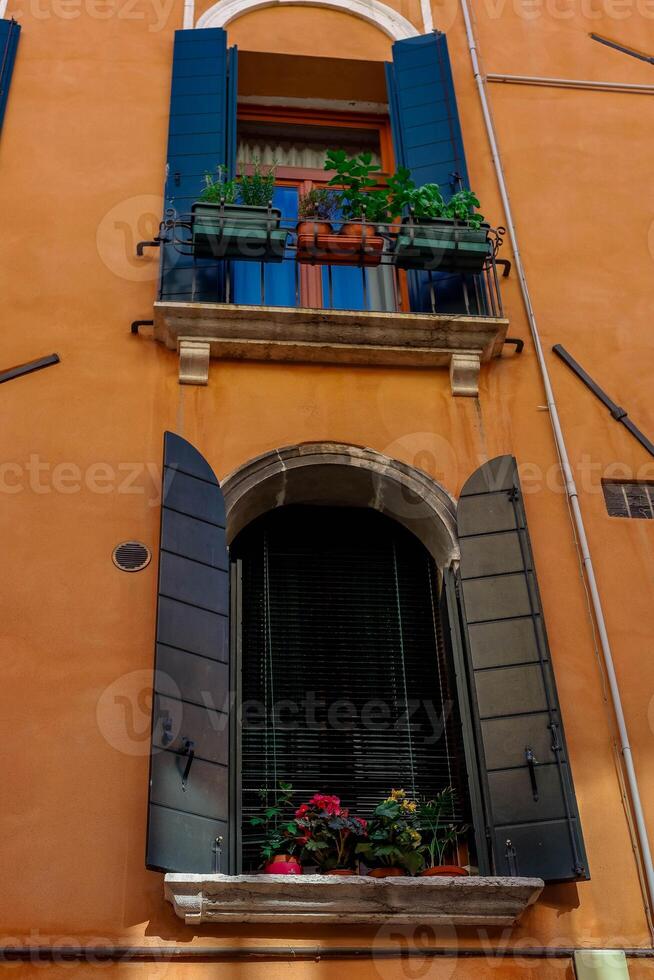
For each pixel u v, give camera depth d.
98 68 11.41
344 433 9.34
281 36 11.98
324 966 7.23
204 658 7.95
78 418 9.20
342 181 10.20
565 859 7.55
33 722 7.87
